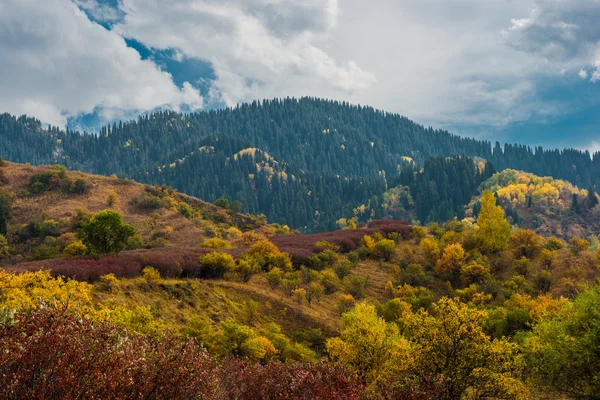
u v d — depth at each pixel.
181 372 8.48
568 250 74.19
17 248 89.06
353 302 54.19
